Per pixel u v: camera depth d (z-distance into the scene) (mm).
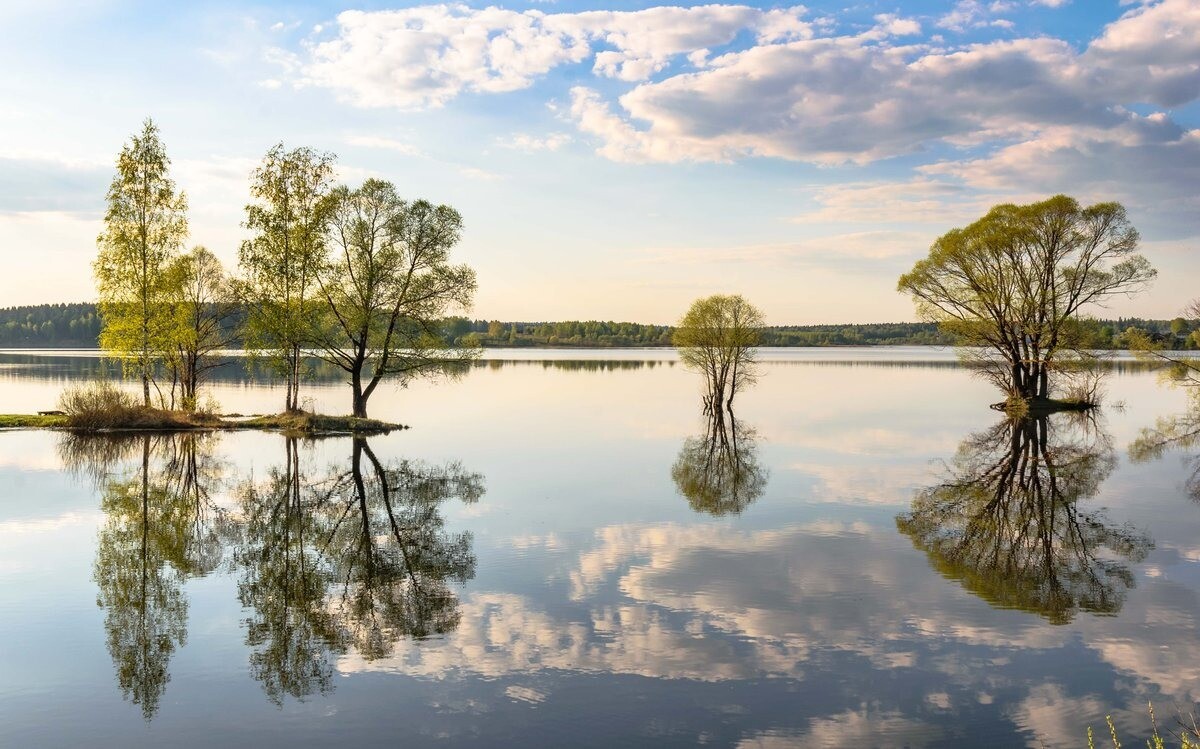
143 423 40031
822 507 24578
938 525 22156
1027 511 24172
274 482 27859
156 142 41125
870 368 121688
